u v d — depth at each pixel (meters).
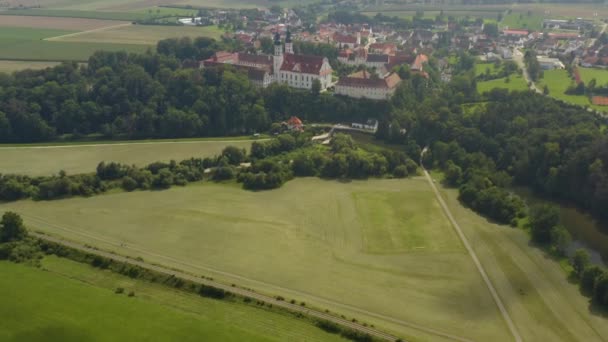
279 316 199.50
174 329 190.25
